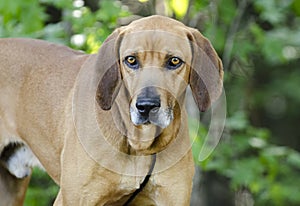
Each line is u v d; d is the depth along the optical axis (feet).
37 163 32.68
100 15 43.86
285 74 68.54
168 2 43.37
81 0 45.91
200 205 47.83
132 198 28.89
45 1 45.01
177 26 27.07
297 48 62.08
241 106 60.18
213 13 47.62
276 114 75.41
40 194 48.39
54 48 31.81
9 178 33.76
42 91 30.78
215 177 65.72
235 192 57.47
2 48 32.32
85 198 28.25
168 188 28.32
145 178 28.14
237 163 48.32
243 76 55.72
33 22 44.37
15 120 31.71
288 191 54.13
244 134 49.88
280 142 74.33
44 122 30.60
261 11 51.55
